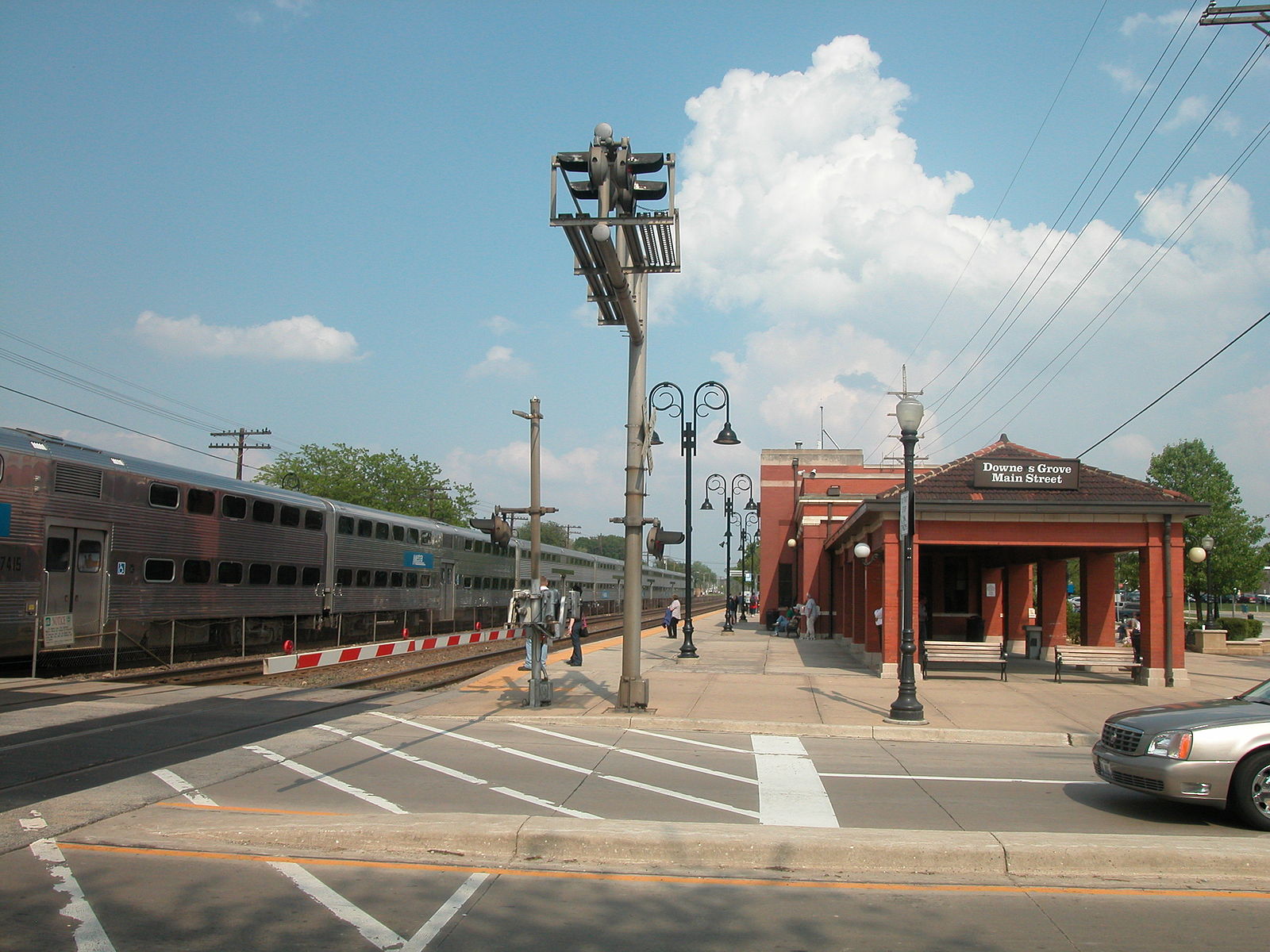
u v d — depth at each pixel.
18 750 10.48
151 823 7.39
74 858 6.53
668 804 8.40
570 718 13.48
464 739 11.98
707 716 13.81
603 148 10.84
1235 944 5.29
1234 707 8.34
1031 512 18.98
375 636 28.31
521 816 7.47
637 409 14.37
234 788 8.81
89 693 15.75
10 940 5.07
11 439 17.86
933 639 28.72
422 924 5.44
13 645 17.59
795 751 11.55
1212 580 42.38
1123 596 65.00
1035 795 9.07
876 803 8.61
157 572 21.61
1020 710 15.09
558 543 93.94
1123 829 7.73
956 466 20.41
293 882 6.12
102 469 19.89
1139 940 5.34
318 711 14.12
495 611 45.50
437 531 38.28
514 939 5.26
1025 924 5.58
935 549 25.33
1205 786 7.66
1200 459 43.50
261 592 25.72
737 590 140.25
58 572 18.84
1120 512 18.80
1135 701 16.47
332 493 60.81
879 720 13.74
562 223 10.77
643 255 12.94
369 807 8.10
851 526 23.53
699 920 5.60
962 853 6.62
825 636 36.94
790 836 6.85
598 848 6.76
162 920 5.40
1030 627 26.05
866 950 5.16
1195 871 6.55
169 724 12.52
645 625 48.22
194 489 22.97
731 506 43.97
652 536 14.62
